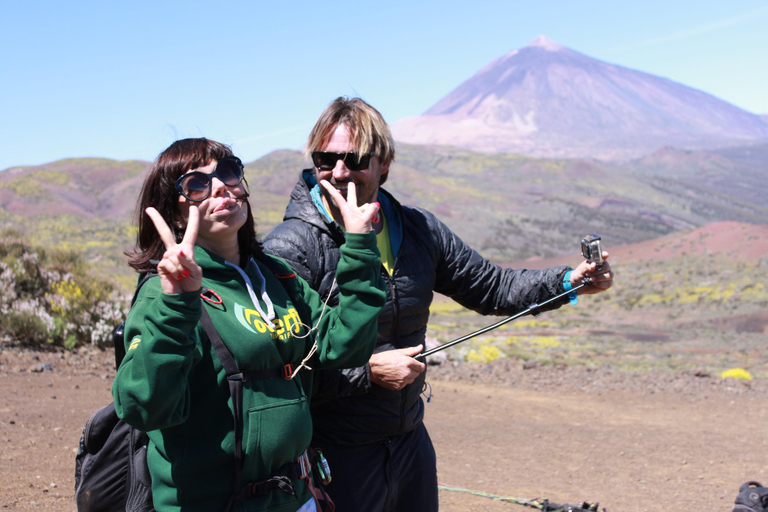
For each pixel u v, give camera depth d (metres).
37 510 4.03
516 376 12.27
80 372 8.80
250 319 2.00
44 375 8.36
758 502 4.20
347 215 2.25
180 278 1.74
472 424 8.32
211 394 1.92
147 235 2.17
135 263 2.13
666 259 60.06
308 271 2.76
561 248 181.75
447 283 3.21
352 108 2.85
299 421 2.04
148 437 2.10
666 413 9.71
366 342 2.26
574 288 3.06
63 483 4.60
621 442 7.74
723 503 5.57
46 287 11.61
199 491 1.91
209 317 1.94
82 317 10.62
